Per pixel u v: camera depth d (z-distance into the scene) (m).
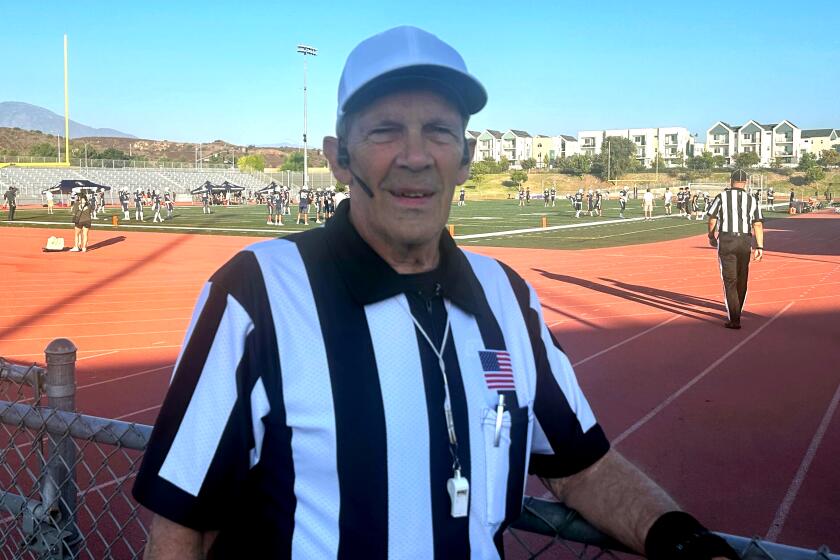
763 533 4.03
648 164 141.12
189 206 62.25
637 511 1.43
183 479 1.30
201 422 1.31
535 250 22.22
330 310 1.37
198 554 1.36
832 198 87.31
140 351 8.72
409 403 1.34
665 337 9.13
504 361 1.47
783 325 9.83
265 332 1.35
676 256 20.17
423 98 1.42
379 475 1.30
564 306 11.57
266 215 45.12
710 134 147.25
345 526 1.29
